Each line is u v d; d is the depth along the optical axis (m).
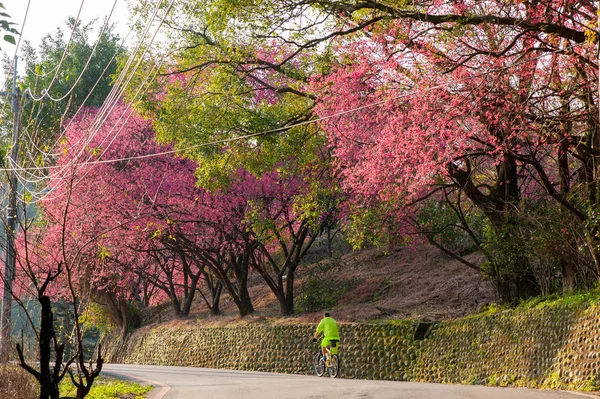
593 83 15.78
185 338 34.91
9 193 12.63
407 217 25.16
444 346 22.89
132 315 42.03
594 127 16.94
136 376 22.20
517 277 22.28
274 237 31.61
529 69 16.34
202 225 33.38
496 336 20.53
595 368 15.57
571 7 15.60
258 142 24.02
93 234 31.39
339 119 21.02
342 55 21.67
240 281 34.84
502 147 17.41
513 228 20.83
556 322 17.91
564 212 19.11
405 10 17.34
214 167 24.69
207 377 21.78
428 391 14.50
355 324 26.41
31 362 12.23
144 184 31.61
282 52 22.27
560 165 19.22
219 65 23.95
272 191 31.19
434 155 18.11
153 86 25.14
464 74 17.06
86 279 34.59
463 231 31.25
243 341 31.20
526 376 18.45
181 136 24.14
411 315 26.31
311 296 31.97
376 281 32.44
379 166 19.62
